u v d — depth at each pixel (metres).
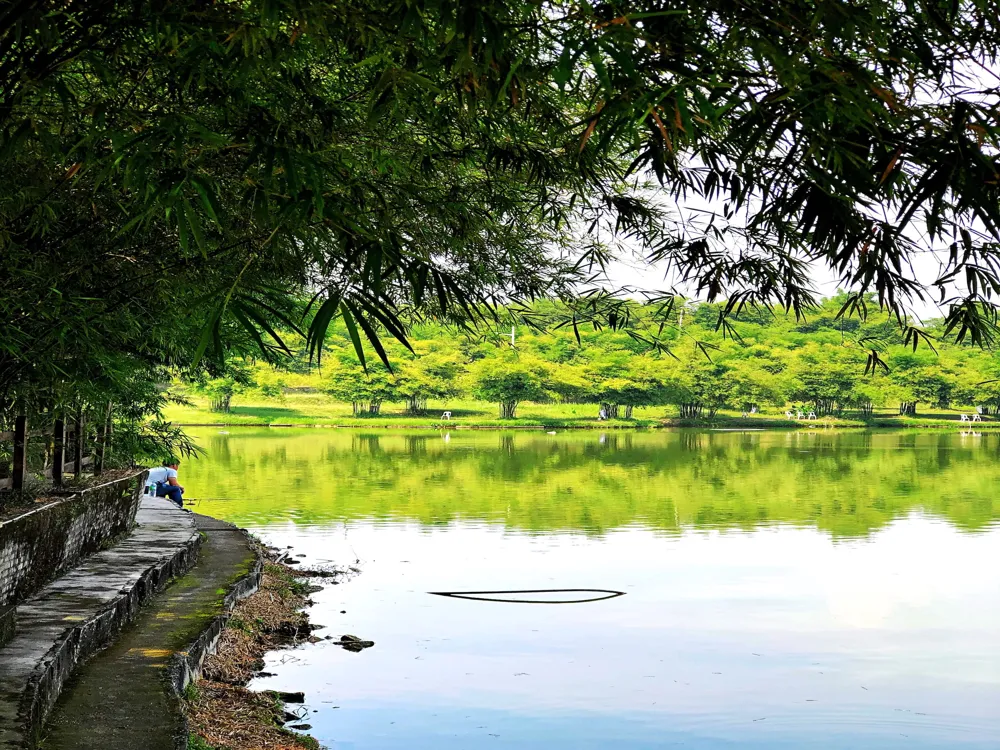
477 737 5.96
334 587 10.44
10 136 3.04
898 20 2.38
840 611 9.50
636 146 2.71
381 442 44.34
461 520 16.20
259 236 3.67
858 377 71.25
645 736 6.03
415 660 7.62
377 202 3.51
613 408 75.00
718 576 11.22
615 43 2.16
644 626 8.85
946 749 5.88
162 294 4.48
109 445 10.15
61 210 4.26
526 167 3.87
